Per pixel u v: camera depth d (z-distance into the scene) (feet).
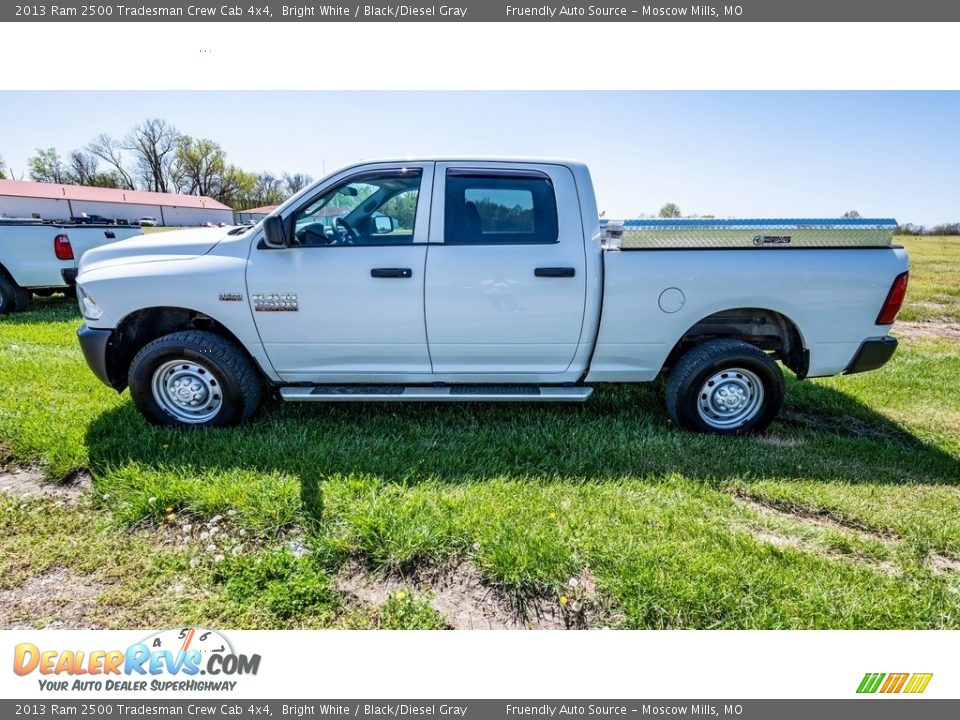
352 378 11.60
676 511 8.62
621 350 11.20
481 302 10.75
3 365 15.14
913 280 38.68
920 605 6.86
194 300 10.75
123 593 6.96
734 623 6.53
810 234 10.63
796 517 8.95
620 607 6.77
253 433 11.08
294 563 7.38
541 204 10.78
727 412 11.75
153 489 8.73
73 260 24.68
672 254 10.67
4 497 8.88
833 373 11.30
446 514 8.34
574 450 10.76
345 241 10.82
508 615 6.74
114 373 11.40
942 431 12.25
